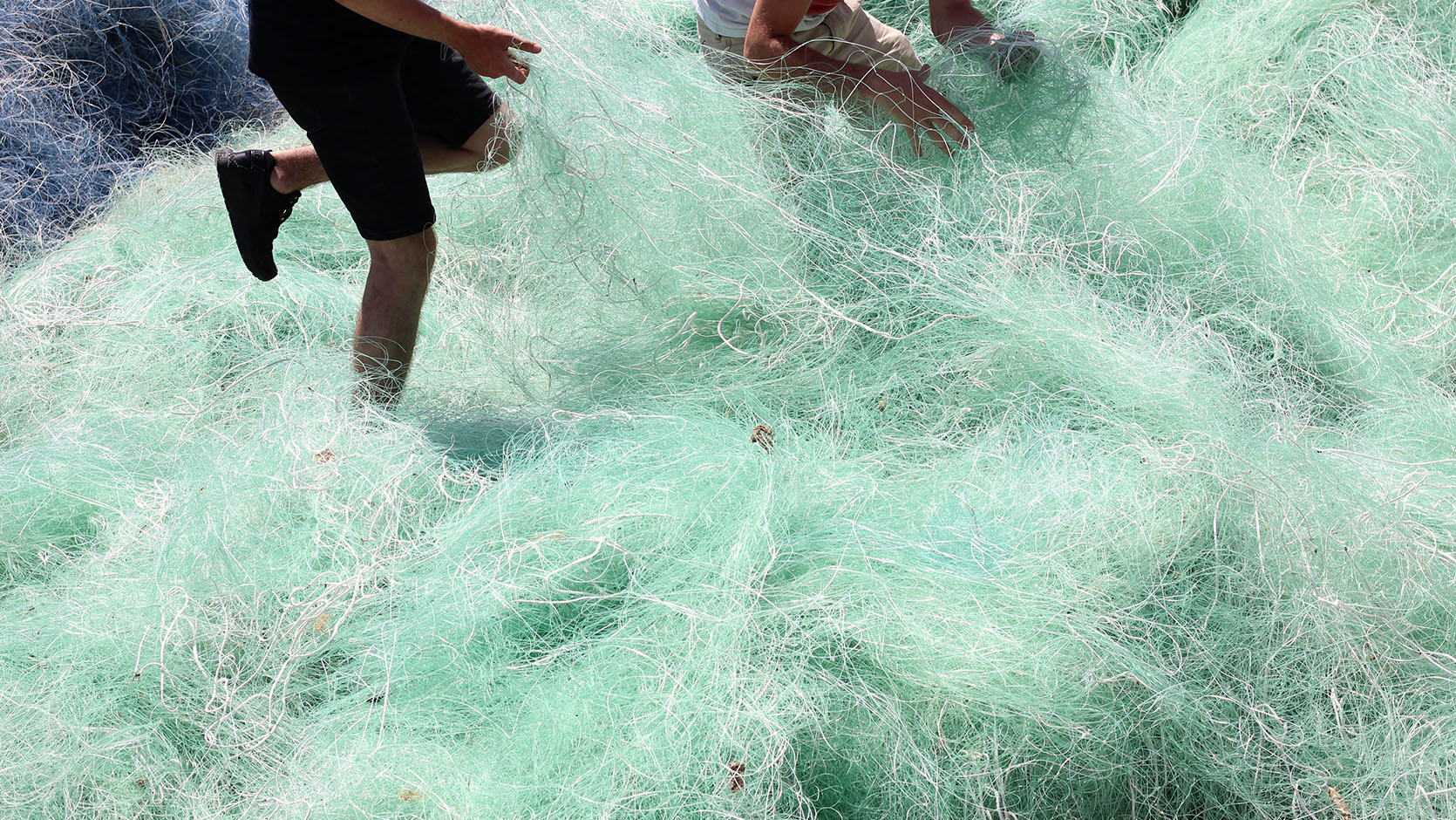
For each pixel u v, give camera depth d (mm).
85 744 2031
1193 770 2004
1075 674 2037
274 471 2484
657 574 2258
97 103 4379
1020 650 2047
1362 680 2055
